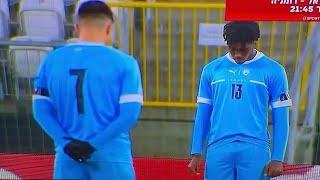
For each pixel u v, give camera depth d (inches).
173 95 799.1
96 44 341.4
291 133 593.0
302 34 749.9
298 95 595.2
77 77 334.0
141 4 759.1
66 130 345.4
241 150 394.3
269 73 393.4
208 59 789.2
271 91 397.1
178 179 582.6
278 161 395.2
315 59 635.5
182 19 781.9
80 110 336.8
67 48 343.6
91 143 332.8
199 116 421.4
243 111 393.7
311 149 709.9
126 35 781.3
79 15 346.0
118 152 358.9
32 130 789.9
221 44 776.9
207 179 419.5
